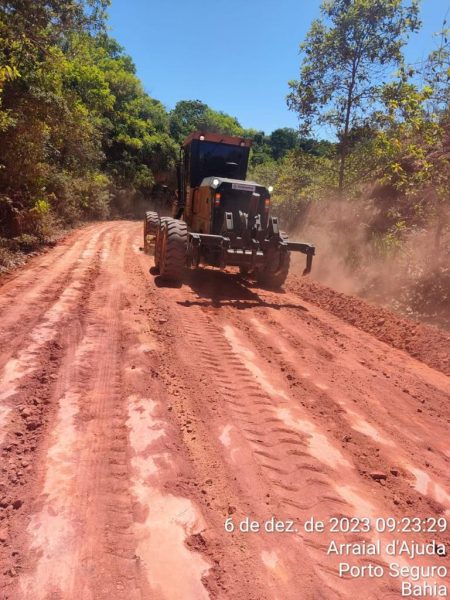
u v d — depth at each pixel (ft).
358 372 16.30
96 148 83.56
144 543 7.59
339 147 43.34
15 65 36.58
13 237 38.93
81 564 7.10
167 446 10.44
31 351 15.60
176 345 17.12
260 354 17.19
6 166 39.19
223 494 9.00
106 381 13.75
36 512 8.23
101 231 60.80
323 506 8.81
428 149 29.66
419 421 12.95
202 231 29.48
